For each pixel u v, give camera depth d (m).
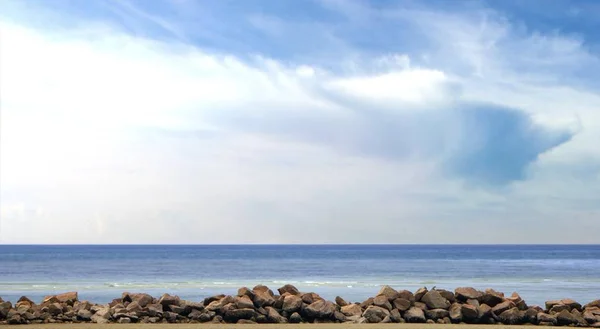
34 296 44.09
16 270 90.75
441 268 100.69
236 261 135.38
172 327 19.55
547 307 23.23
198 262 128.12
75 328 19.08
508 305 22.16
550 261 144.00
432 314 21.75
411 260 147.88
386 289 22.97
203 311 21.61
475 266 109.38
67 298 23.36
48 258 157.75
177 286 55.38
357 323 21.11
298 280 65.75
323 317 21.62
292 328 19.53
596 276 75.12
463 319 21.73
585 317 21.77
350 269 95.56
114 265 110.44
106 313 21.30
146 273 81.06
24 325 19.89
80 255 192.38
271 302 21.95
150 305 21.77
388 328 19.64
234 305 21.61
